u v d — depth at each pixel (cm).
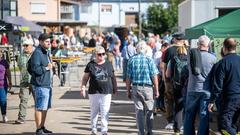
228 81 1366
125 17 9519
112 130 1753
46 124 1886
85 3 9256
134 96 1543
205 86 1418
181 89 1631
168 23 6731
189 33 1903
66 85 3297
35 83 1636
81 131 1758
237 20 1806
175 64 1642
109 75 1617
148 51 1559
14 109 2270
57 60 3173
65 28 6919
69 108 2298
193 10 2856
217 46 1759
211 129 1652
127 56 2930
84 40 6744
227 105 1366
